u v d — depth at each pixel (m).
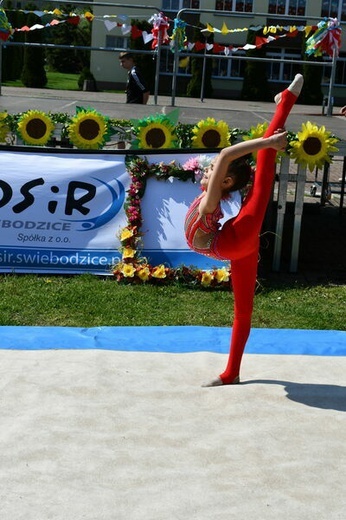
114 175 6.65
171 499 3.00
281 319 5.73
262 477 3.20
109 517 2.86
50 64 42.53
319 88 30.34
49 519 2.83
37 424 3.65
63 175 6.62
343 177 10.23
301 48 30.94
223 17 30.41
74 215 6.61
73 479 3.14
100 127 6.88
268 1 30.73
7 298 5.91
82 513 2.88
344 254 8.02
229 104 20.31
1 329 5.20
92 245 6.61
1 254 6.56
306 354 4.91
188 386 4.21
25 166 6.61
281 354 4.87
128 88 10.56
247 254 3.97
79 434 3.56
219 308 5.93
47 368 4.43
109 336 5.12
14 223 6.58
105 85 31.72
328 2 31.06
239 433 3.62
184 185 6.66
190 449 3.45
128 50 9.34
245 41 30.84
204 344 5.01
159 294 6.22
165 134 6.84
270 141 3.73
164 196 6.64
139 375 4.36
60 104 9.49
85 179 6.62
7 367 4.43
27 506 2.92
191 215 3.91
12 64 32.94
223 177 3.74
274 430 3.66
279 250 7.01
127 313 5.71
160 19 9.16
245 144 3.73
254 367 4.58
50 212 6.59
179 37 9.30
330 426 3.73
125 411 3.84
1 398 3.96
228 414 3.84
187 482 3.14
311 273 7.14
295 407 3.95
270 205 8.16
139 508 2.93
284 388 4.21
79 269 6.59
